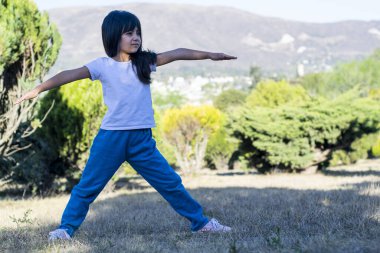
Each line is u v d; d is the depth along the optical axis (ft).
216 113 74.28
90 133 44.37
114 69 14.42
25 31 32.17
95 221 20.27
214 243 13.19
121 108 14.39
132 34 14.37
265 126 65.51
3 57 29.76
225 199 28.81
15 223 20.43
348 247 11.42
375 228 14.21
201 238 14.38
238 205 24.50
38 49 33.06
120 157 14.64
